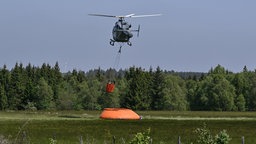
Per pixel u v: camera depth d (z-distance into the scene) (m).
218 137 23.64
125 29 39.03
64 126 84.06
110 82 36.72
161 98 194.62
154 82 197.38
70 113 153.38
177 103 194.38
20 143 26.47
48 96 190.75
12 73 190.88
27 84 191.88
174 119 114.06
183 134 67.38
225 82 198.38
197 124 92.38
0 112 148.25
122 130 76.12
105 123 94.44
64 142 50.22
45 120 100.50
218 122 99.81
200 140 24.30
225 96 196.50
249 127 84.62
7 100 188.00
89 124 91.12
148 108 195.00
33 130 72.56
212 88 199.38
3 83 188.50
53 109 191.25
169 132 71.69
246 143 54.47
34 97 191.12
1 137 27.59
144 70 199.62
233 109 199.00
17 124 85.06
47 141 49.44
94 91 190.62
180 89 197.25
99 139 54.75
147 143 22.53
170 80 196.12
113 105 189.25
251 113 165.50
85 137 59.72
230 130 77.44
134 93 191.75
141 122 99.00
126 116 27.86
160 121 102.94
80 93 192.50
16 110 179.88
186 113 163.12
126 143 45.12
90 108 189.50
